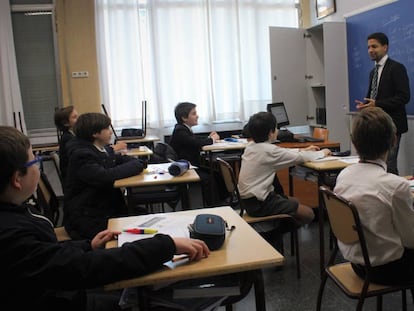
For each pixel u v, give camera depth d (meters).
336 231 1.75
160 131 5.92
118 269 1.11
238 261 1.24
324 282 1.90
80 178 2.44
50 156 4.21
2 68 5.50
